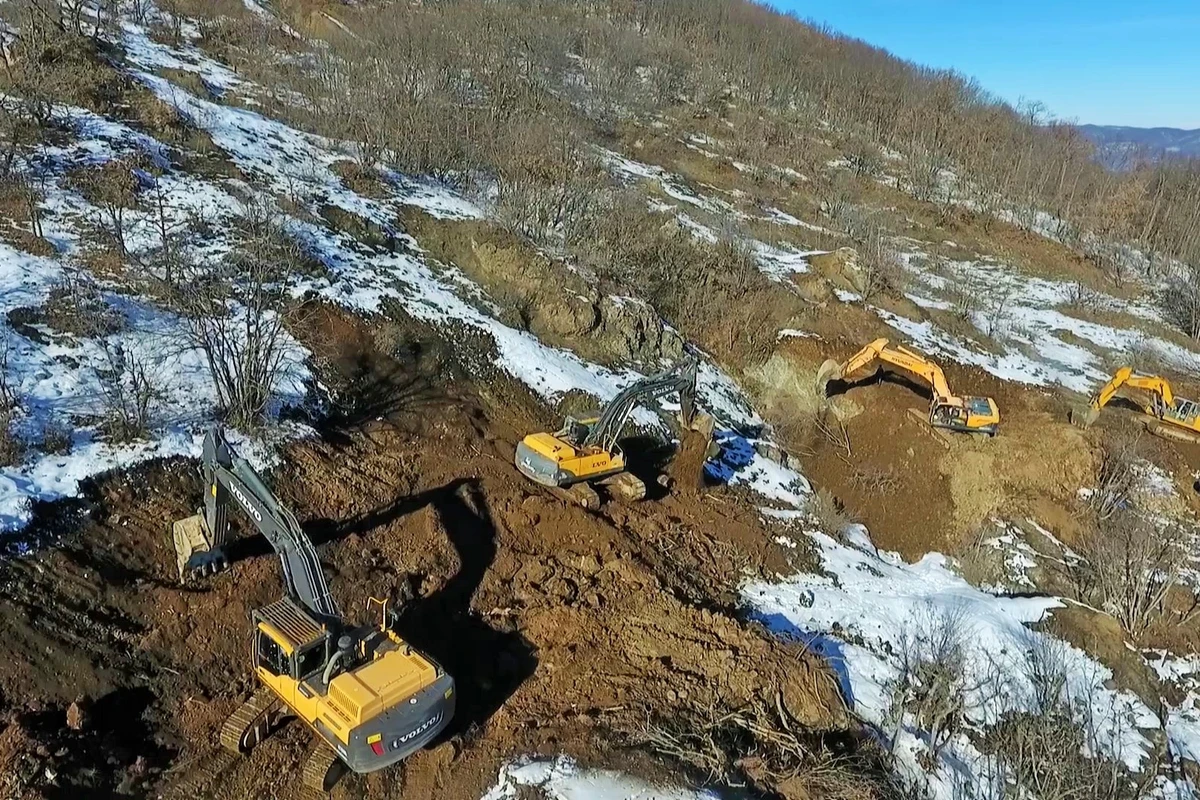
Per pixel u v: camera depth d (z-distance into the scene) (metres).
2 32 31.80
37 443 15.68
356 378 21.30
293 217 26.08
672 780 13.06
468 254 28.03
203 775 12.23
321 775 12.15
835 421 27.88
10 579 13.34
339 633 12.39
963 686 16.59
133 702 12.86
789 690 15.67
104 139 26.73
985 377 29.66
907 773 15.31
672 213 36.03
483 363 23.88
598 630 15.99
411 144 33.09
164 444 16.70
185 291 20.33
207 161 27.95
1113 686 19.30
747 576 20.05
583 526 18.97
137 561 14.71
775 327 30.33
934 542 24.33
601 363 26.58
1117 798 14.46
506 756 13.19
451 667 14.78
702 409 26.33
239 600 14.66
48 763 11.40
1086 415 27.64
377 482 18.48
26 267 20.22
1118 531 23.33
